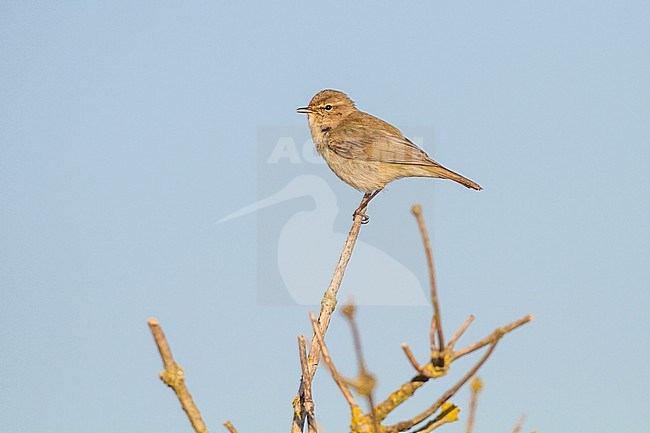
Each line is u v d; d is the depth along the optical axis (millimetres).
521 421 5875
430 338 5465
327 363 5996
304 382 7543
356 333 4879
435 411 5594
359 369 4918
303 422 7930
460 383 5480
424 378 5594
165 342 5832
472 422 4875
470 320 5496
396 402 5734
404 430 5695
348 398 5922
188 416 5738
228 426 6102
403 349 5535
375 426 5035
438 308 5246
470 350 5375
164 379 5801
